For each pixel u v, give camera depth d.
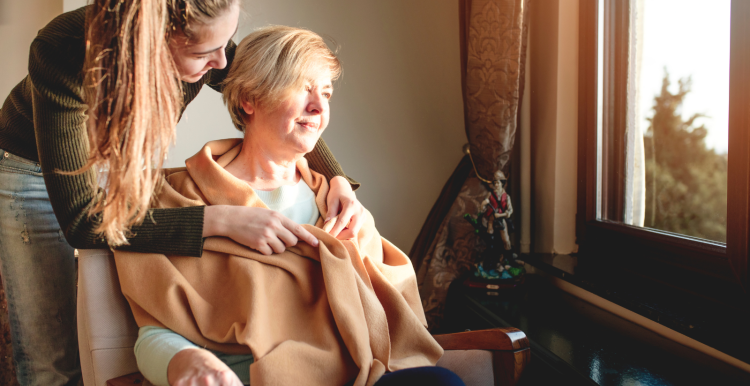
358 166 2.28
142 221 0.88
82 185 0.85
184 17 0.71
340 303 0.91
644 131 1.55
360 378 0.86
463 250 1.96
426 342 1.00
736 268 1.18
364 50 2.26
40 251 1.17
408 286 1.12
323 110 1.02
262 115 1.01
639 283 1.44
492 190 1.80
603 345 1.29
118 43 0.65
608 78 1.70
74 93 0.82
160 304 0.87
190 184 1.02
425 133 2.33
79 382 1.29
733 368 1.11
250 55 1.00
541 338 1.34
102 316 0.91
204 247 0.92
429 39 2.31
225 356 0.90
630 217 1.63
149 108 0.66
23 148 1.10
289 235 0.93
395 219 2.32
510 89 1.76
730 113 1.20
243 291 0.89
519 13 1.72
